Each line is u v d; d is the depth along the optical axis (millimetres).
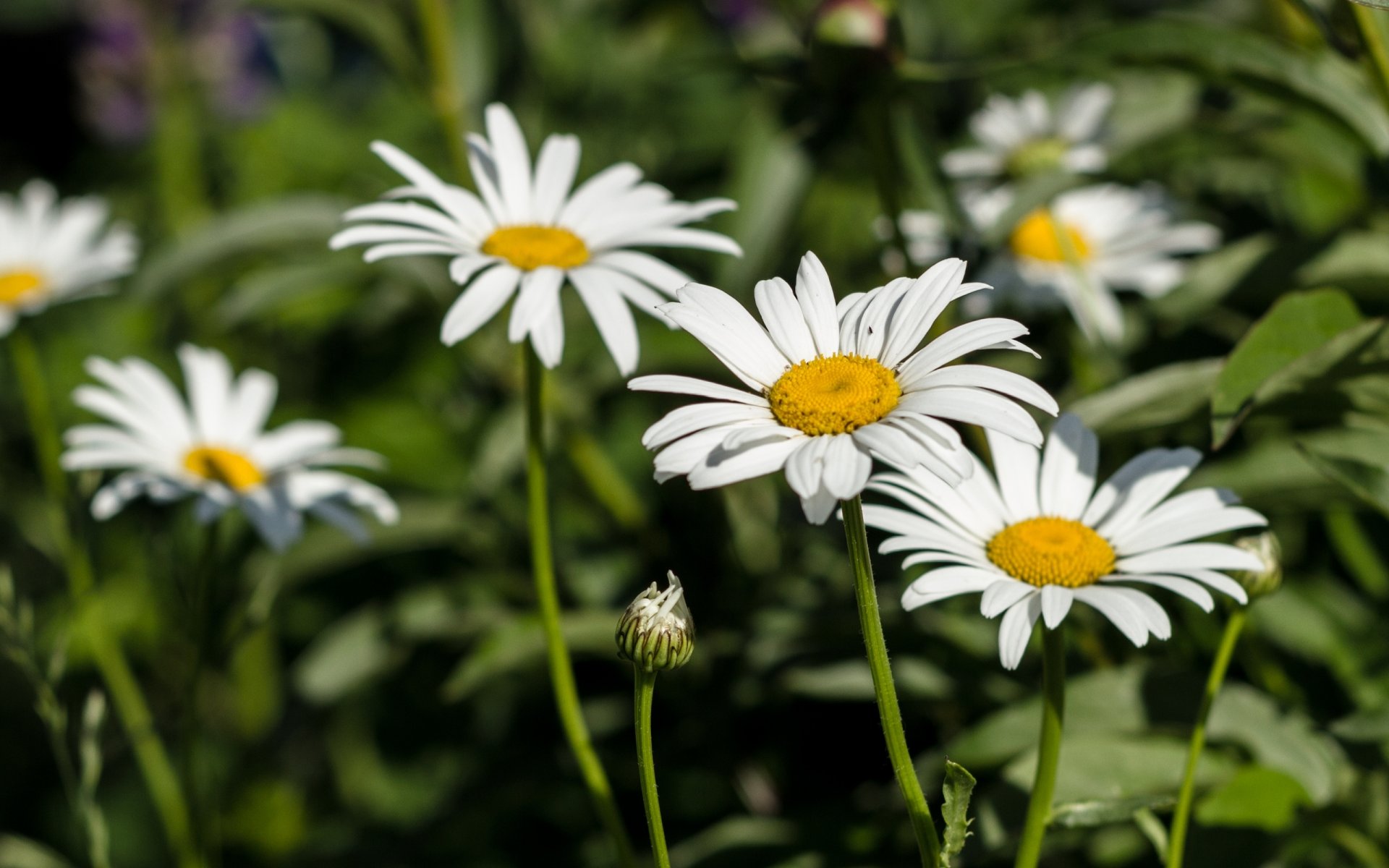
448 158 1568
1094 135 1123
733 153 1224
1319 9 979
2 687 1616
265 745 1322
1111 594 874
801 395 863
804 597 1070
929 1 1314
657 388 868
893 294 884
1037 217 1096
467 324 949
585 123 1405
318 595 1320
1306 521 1051
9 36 2857
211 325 1476
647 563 1114
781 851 974
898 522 896
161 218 1749
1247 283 1019
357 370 1396
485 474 1127
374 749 1276
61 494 1116
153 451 1066
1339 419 948
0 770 1529
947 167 1137
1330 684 1006
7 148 2701
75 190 2283
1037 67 1010
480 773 1105
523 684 1123
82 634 1321
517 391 1134
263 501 1049
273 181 1722
